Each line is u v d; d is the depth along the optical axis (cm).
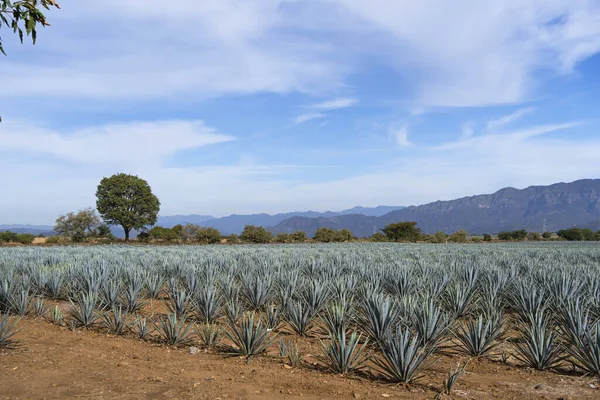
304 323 769
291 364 597
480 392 490
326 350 589
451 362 614
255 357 628
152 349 678
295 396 475
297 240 6850
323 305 857
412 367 516
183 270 1370
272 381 523
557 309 810
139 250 3188
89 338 751
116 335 774
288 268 1496
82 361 605
